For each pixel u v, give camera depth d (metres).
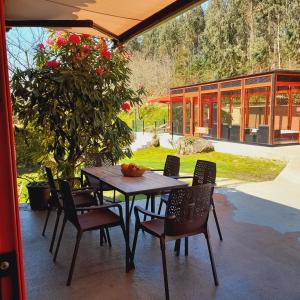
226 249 2.99
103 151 4.36
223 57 23.16
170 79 25.83
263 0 21.38
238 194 5.11
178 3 2.57
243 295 2.23
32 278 2.47
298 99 12.93
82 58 4.02
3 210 0.64
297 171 6.96
